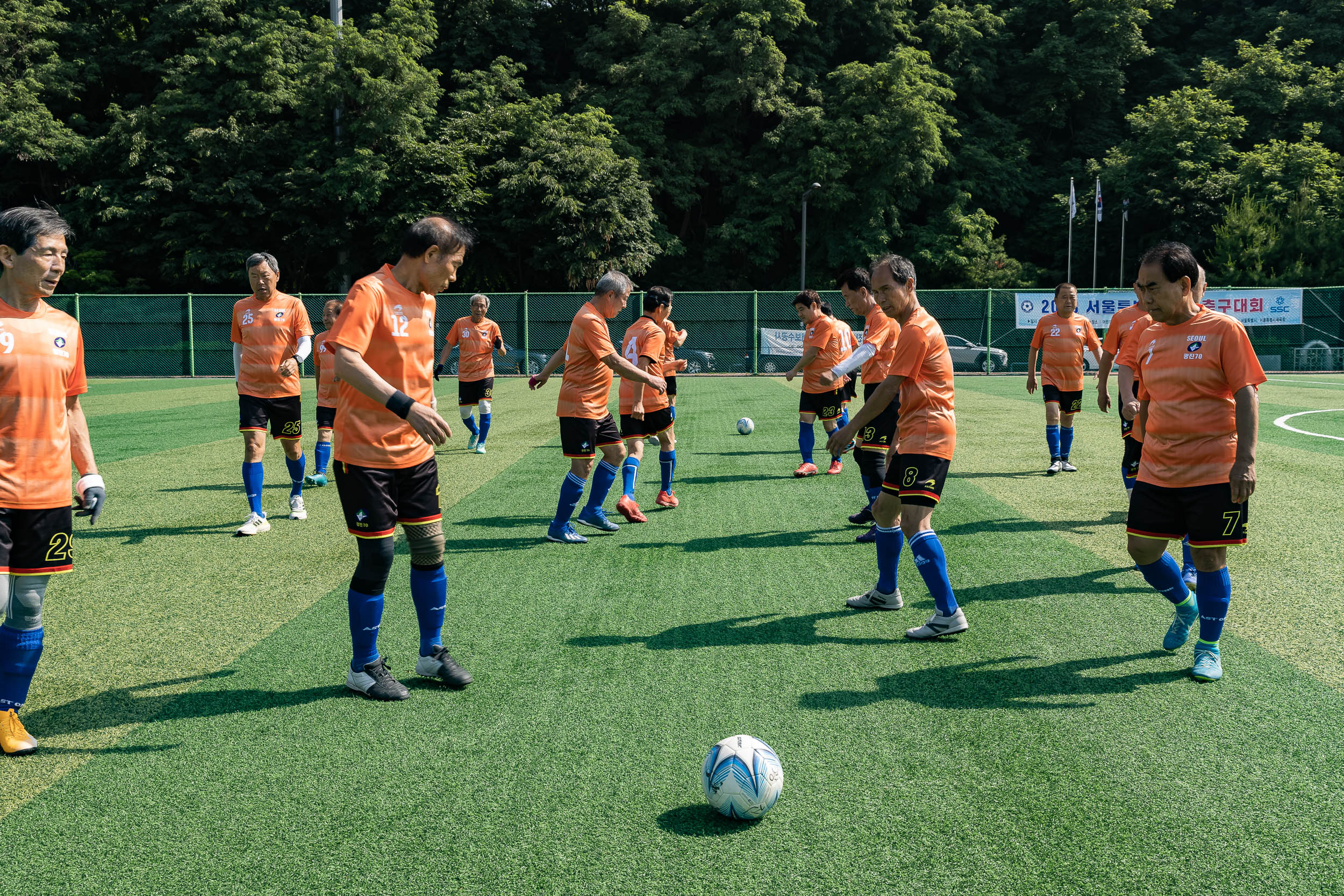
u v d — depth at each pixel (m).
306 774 2.83
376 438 3.32
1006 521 6.38
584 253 30.27
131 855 2.40
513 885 2.24
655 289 6.73
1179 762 2.83
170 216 30.41
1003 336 25.92
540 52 39.25
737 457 9.63
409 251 3.42
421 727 3.16
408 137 30.16
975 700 3.32
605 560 5.44
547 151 30.97
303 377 25.36
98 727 3.21
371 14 37.25
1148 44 45.00
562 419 5.79
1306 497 7.00
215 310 25.91
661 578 5.04
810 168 34.41
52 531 3.02
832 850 2.37
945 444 4.04
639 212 31.95
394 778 2.80
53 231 2.99
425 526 3.47
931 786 2.70
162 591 4.91
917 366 3.98
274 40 30.92
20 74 31.91
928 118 34.00
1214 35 44.19
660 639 4.03
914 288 4.12
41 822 2.58
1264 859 2.30
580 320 5.67
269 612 4.52
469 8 37.12
